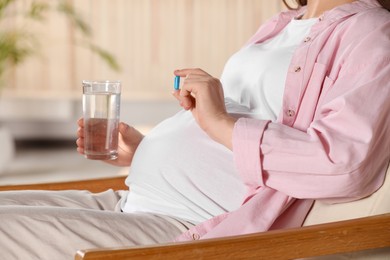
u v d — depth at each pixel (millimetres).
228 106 1812
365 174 1506
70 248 1517
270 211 1595
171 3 5555
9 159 4879
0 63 5070
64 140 5945
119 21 5555
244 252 1344
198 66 5617
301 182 1534
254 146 1554
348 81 1583
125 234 1578
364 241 1425
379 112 1512
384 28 1625
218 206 1682
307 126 1649
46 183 1916
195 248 1312
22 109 5719
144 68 5613
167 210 1715
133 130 1971
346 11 1715
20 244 1480
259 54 1850
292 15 1970
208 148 1724
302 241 1383
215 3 5555
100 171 4980
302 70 1676
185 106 1659
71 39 5559
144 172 1774
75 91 5629
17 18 5496
